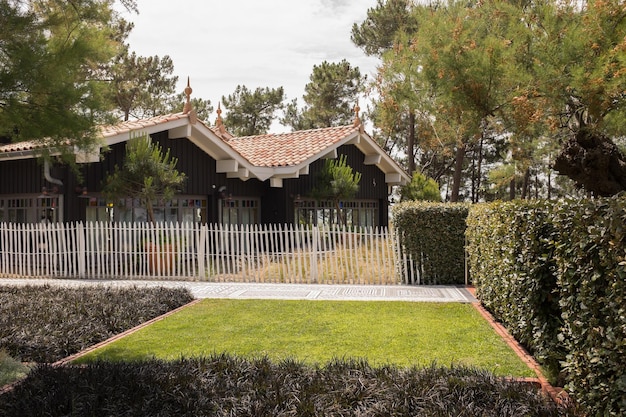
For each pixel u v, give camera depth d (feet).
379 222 84.28
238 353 22.54
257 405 15.70
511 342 23.97
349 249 45.03
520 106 37.50
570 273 15.56
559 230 16.81
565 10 37.76
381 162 82.17
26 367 20.21
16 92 21.07
